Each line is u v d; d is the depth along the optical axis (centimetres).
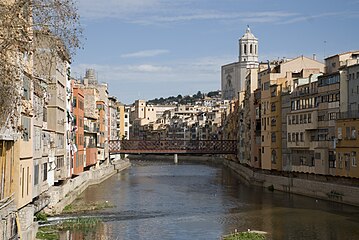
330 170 7875
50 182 6588
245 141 13362
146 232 5438
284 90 9644
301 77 9800
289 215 6500
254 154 11719
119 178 12525
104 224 5838
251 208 7175
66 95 7838
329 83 7962
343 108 7569
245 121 13350
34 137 5031
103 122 13412
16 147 4116
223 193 9081
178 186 10419
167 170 15938
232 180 11912
